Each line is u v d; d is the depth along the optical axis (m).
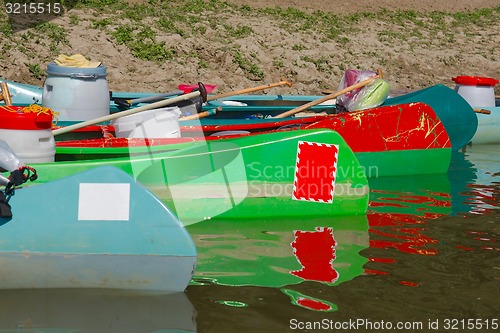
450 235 5.45
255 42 13.98
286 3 17.39
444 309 4.10
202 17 15.02
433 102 8.76
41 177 5.29
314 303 4.14
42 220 4.33
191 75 12.15
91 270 4.36
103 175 4.32
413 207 6.26
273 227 5.61
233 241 5.23
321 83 12.81
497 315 4.04
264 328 3.81
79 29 13.07
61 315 3.96
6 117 5.40
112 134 7.18
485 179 7.54
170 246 4.32
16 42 12.03
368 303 4.15
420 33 16.92
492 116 9.70
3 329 3.77
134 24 13.66
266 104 9.94
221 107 8.14
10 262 4.32
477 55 15.80
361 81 8.60
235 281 4.45
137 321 3.90
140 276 4.36
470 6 20.16
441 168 7.84
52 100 7.56
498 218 5.94
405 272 4.65
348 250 5.06
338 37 15.43
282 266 4.72
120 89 11.23
